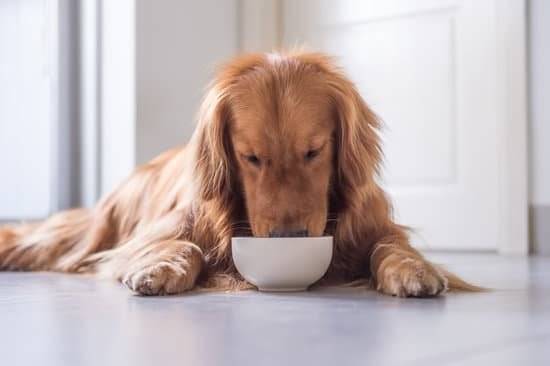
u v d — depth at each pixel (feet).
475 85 10.98
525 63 10.59
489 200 10.90
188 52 11.49
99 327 4.14
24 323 4.30
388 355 3.29
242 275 5.74
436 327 4.02
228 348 3.49
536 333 3.84
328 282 6.21
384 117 11.76
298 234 5.56
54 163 11.32
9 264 8.32
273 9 12.71
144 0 10.80
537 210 10.64
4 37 11.30
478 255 10.39
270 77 6.03
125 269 6.56
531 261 9.17
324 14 12.34
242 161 5.96
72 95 11.41
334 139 6.13
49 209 11.44
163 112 11.11
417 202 11.46
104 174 11.19
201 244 6.31
